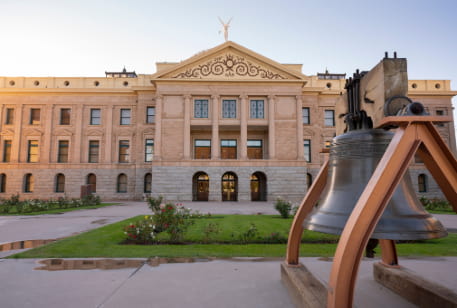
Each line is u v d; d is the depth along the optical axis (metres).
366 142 3.34
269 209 24.69
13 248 8.50
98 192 41.03
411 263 6.69
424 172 42.34
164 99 38.16
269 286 4.77
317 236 10.26
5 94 42.25
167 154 37.25
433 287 3.85
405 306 4.02
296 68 40.34
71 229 12.87
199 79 37.78
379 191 2.43
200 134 40.97
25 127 42.09
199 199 39.19
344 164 3.53
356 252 2.38
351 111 3.69
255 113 38.81
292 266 4.64
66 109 42.94
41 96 42.47
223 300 4.18
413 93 43.56
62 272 5.70
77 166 41.41
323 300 3.24
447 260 6.99
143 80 42.78
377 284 4.94
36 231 12.29
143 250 7.89
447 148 2.54
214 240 9.59
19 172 41.28
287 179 37.12
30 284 4.95
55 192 41.22
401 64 2.84
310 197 4.45
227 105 38.84
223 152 40.88
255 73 38.84
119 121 42.38
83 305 4.02
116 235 10.46
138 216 17.64
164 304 4.04
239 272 5.67
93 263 6.41
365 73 3.55
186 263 6.42
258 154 41.09
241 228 12.23
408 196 3.05
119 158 42.19
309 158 41.69
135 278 5.29
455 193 2.60
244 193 36.47
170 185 36.44
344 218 3.01
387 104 2.73
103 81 43.09
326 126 42.56
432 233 2.64
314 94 42.34
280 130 38.31
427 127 2.58
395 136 2.67
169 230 9.59
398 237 2.59
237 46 38.44
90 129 42.22
